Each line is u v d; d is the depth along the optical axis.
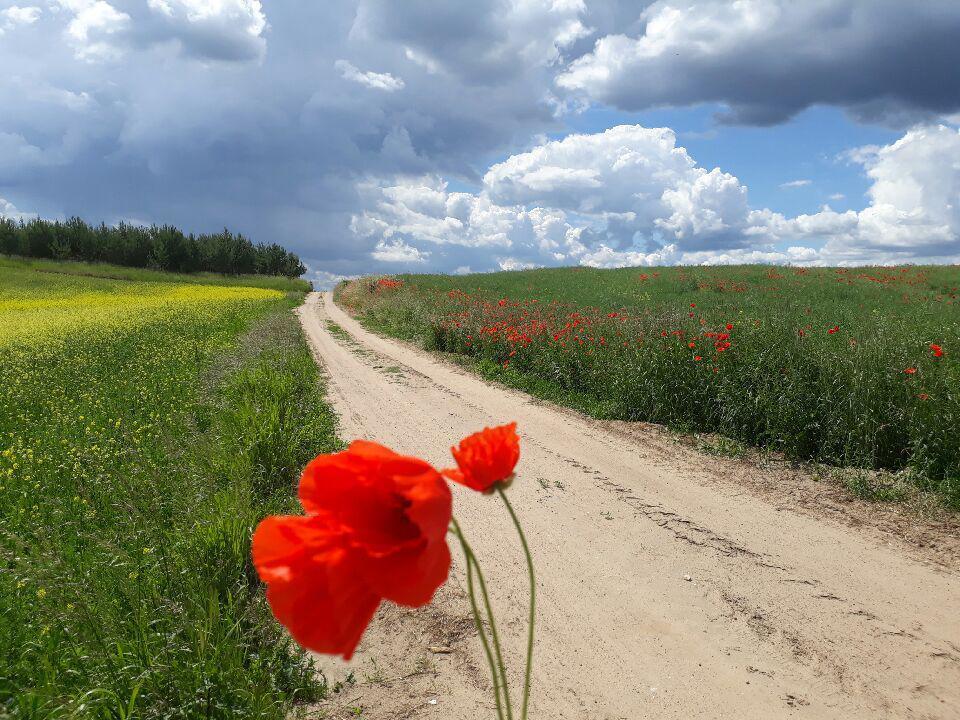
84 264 72.75
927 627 3.79
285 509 5.20
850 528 5.19
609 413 9.09
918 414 6.32
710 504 5.79
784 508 5.64
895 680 3.31
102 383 10.80
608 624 3.89
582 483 6.42
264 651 3.22
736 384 8.00
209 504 4.75
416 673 3.37
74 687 2.72
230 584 3.73
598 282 30.39
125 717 2.49
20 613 3.43
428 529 0.66
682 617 3.96
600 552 4.90
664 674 3.38
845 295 22.11
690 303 21.17
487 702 3.11
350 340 19.22
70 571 3.54
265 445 6.13
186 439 6.88
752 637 3.73
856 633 3.75
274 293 47.72
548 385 11.34
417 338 18.73
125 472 5.60
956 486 5.49
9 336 17.17
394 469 0.75
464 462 0.99
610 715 3.04
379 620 3.94
